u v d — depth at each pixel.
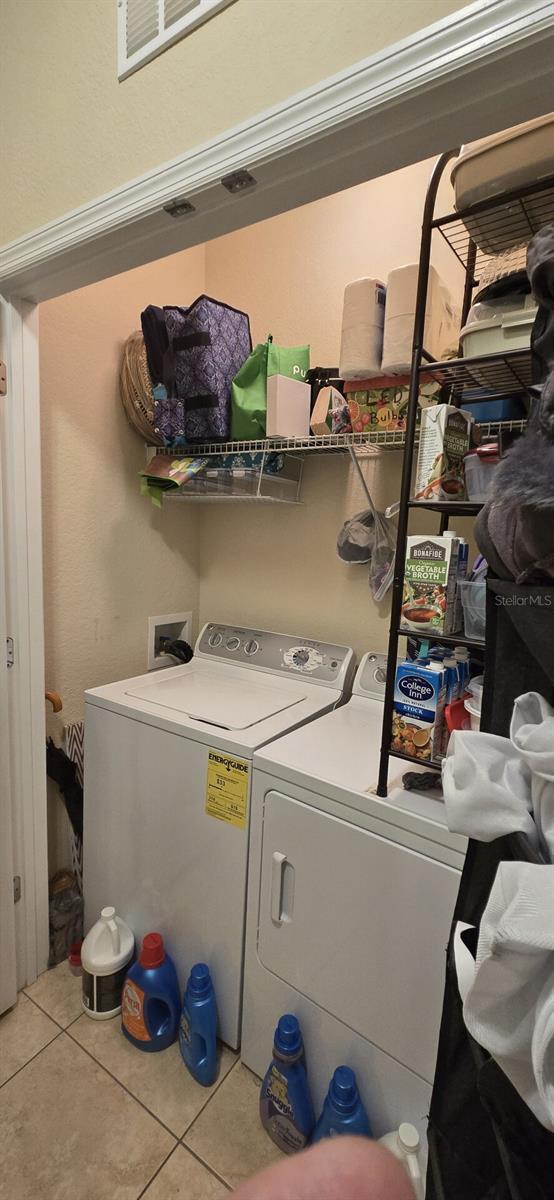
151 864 1.50
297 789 1.17
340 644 1.78
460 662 1.07
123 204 0.98
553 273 0.56
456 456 1.01
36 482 1.43
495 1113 0.59
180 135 0.90
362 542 1.64
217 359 1.59
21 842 1.53
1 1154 1.17
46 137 1.11
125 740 1.52
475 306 1.00
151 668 2.04
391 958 1.06
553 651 0.56
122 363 1.79
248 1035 1.34
